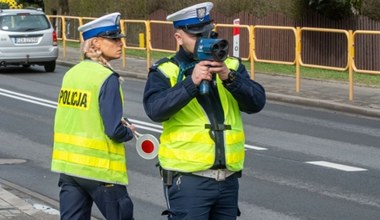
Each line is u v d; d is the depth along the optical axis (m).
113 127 5.40
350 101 16.89
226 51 4.50
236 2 26.84
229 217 4.85
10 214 7.88
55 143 5.70
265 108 16.69
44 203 8.52
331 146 12.24
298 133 13.50
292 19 24.34
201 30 4.73
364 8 22.64
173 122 4.74
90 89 5.50
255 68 23.56
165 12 30.92
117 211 5.59
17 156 11.45
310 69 22.97
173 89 4.57
